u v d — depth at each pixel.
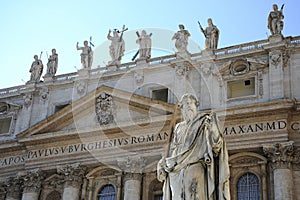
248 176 34.50
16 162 42.03
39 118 42.16
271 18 36.66
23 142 41.03
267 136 33.88
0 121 44.12
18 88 44.25
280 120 33.88
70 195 38.47
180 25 29.62
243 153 34.53
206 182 7.69
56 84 42.50
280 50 35.50
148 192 36.81
